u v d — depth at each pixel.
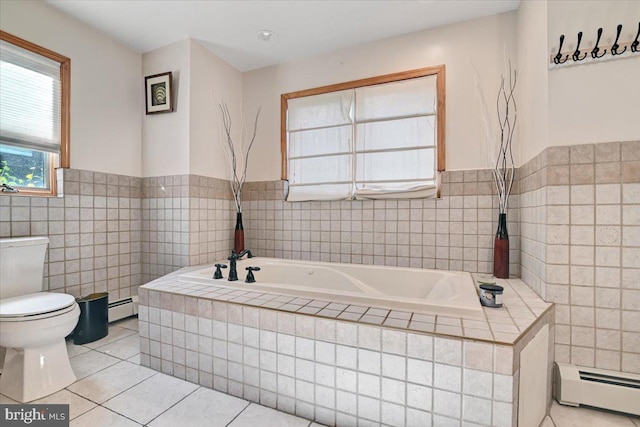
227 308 1.52
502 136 2.12
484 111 2.17
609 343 1.42
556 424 1.30
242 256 2.60
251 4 2.06
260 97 2.95
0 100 1.85
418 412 1.16
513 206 2.10
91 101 2.30
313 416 1.34
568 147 1.45
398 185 2.40
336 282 2.28
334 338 1.30
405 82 2.38
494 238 2.15
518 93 2.06
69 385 1.57
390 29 2.34
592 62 1.40
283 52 2.68
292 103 2.80
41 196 2.01
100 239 2.36
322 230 2.68
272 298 1.58
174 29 2.34
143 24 2.28
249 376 1.48
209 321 1.57
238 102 2.99
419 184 2.33
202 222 2.59
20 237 1.88
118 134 2.49
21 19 1.91
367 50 2.51
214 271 2.17
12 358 1.51
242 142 3.01
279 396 1.41
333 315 1.33
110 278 2.43
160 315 1.72
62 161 2.13
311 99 2.71
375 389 1.23
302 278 2.39
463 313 1.30
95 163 2.33
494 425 1.06
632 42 1.34
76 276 2.20
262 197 2.94
